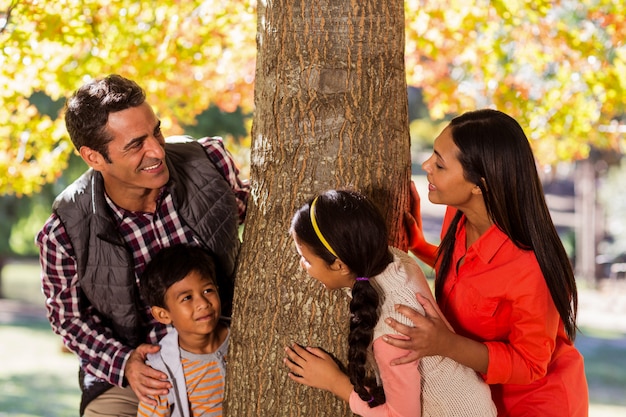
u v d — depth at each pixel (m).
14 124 4.62
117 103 2.72
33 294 16.62
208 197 2.98
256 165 2.68
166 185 2.93
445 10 4.91
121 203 2.90
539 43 5.06
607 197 16.38
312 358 2.55
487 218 2.57
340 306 2.59
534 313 2.47
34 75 4.36
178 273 2.84
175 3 4.70
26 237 16.61
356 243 2.33
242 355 2.69
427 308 2.40
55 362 10.44
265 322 2.63
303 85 2.57
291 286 2.60
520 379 2.47
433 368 2.45
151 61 4.66
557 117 5.05
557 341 2.77
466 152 2.48
